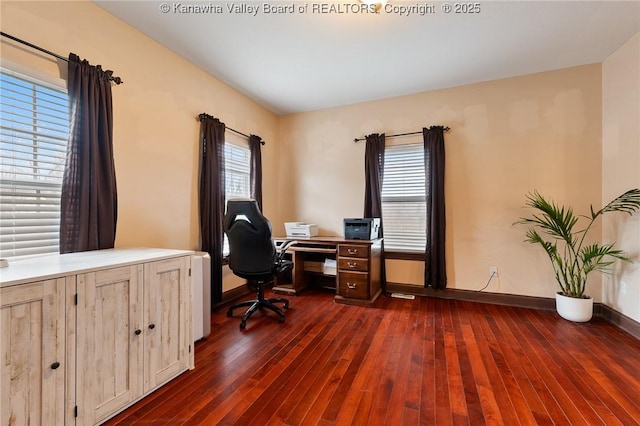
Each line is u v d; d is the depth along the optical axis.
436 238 3.36
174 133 2.67
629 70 2.47
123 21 2.23
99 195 1.99
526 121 3.11
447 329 2.53
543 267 3.06
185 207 2.79
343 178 4.02
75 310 1.30
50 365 1.21
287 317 2.83
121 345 1.48
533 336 2.38
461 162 3.37
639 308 2.36
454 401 1.56
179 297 1.83
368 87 3.44
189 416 1.45
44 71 1.79
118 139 2.19
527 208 3.10
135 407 1.51
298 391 1.66
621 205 2.50
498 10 2.12
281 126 4.37
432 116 3.52
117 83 2.12
